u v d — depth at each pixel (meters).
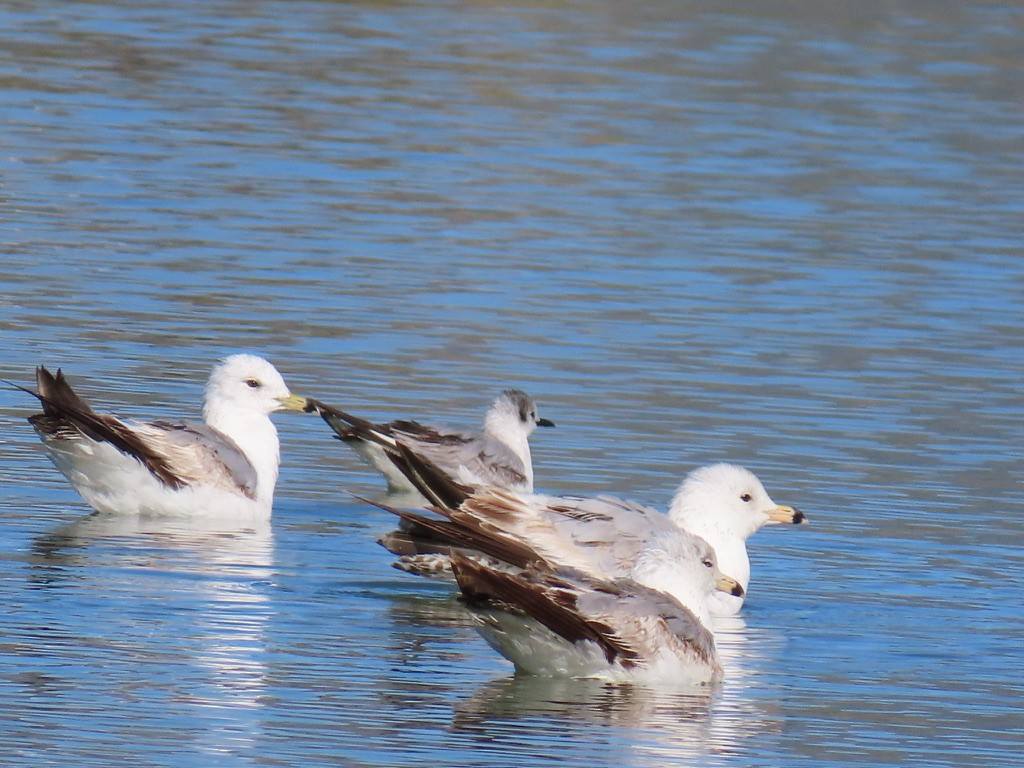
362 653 12.41
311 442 18.56
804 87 37.22
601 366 20.53
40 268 22.91
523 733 10.99
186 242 24.59
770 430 18.67
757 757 10.88
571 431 18.39
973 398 20.06
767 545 15.67
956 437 18.73
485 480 16.62
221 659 12.02
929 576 14.98
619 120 33.56
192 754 10.31
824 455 18.00
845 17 44.50
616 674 12.04
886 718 11.77
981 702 12.17
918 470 17.70
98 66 34.88
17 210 25.50
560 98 34.94
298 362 20.06
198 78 34.53
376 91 34.53
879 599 14.45
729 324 22.44
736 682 12.38
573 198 28.27
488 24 41.22
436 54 37.94
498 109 33.88
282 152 29.88
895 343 22.05
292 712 11.10
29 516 15.38
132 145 29.61
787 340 21.91
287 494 16.84
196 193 27.09
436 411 18.66
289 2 42.12
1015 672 12.84
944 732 11.55
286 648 12.35
